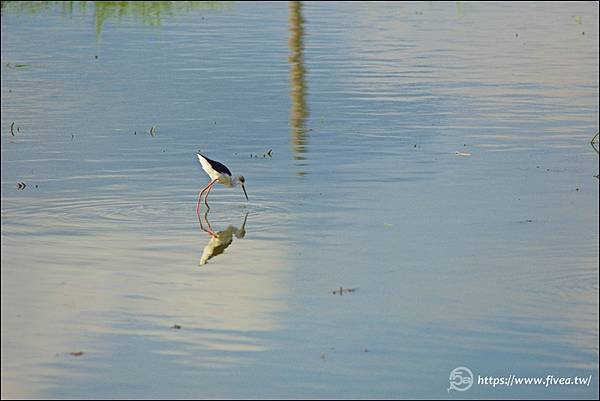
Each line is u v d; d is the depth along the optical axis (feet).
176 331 37.81
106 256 45.93
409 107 78.28
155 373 34.73
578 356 35.68
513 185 57.11
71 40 108.27
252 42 107.96
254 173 60.08
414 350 36.37
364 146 66.39
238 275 43.65
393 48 104.88
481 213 51.96
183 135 69.36
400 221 50.80
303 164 61.98
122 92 83.30
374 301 40.63
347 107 78.18
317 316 39.19
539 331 37.63
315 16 127.34
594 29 117.70
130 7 134.92
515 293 41.27
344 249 46.75
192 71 92.17
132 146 66.33
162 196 55.52
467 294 41.19
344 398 33.17
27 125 72.02
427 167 61.11
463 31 116.47
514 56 100.89
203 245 47.55
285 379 34.35
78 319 38.88
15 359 35.63
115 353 36.11
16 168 60.85
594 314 38.99
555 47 105.91
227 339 37.22
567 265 44.32
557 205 53.26
